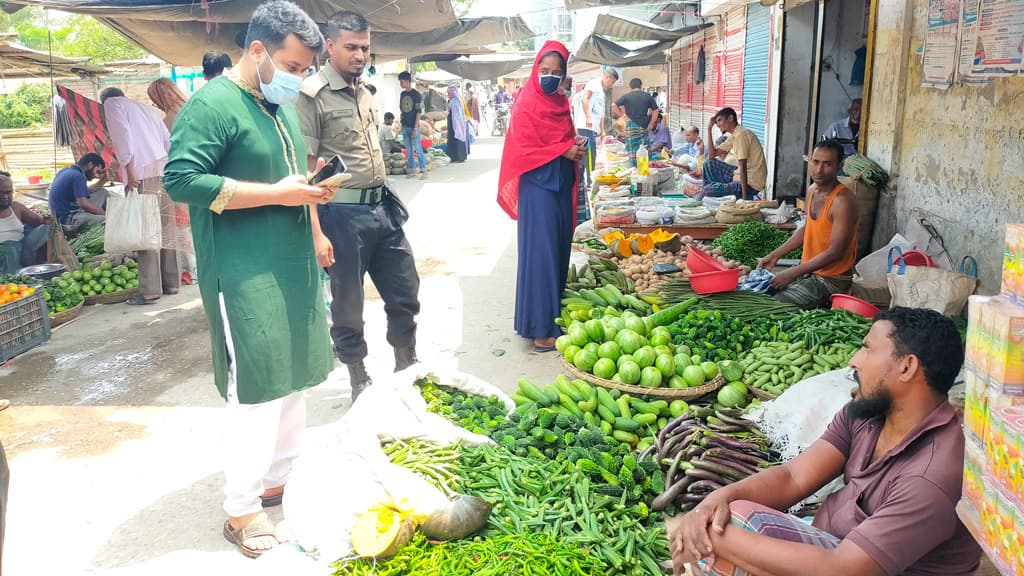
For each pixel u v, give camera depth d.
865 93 7.17
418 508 3.06
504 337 6.20
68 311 7.08
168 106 7.25
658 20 22.31
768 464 3.59
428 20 8.91
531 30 11.71
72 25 27.66
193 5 7.15
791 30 10.69
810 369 4.50
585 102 15.84
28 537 3.58
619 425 4.06
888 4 6.64
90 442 4.57
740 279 6.55
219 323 3.27
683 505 3.51
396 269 4.90
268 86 3.19
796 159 11.20
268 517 3.69
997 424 1.61
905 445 2.22
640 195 10.29
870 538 2.12
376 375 5.48
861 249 6.89
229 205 3.08
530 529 3.16
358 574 2.93
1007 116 4.77
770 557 2.21
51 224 8.02
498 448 3.67
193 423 4.81
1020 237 1.62
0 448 1.99
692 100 20.08
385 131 19.64
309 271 3.45
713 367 4.43
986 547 1.67
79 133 9.42
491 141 32.81
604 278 6.62
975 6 5.07
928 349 2.15
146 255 7.55
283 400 3.71
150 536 3.57
